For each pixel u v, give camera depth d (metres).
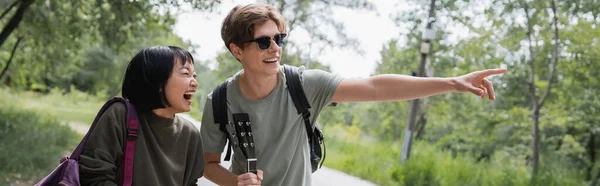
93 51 28.69
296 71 2.78
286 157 2.75
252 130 2.74
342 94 2.76
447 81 2.55
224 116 2.74
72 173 1.98
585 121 15.61
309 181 2.92
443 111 22.05
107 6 13.12
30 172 9.06
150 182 2.18
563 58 14.27
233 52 2.70
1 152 9.36
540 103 14.61
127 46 16.22
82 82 37.56
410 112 14.76
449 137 22.03
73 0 13.28
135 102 2.21
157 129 2.23
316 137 2.90
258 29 2.58
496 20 14.32
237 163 2.88
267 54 2.60
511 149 19.30
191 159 2.39
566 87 15.02
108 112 2.13
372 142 22.42
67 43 16.38
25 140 11.59
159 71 2.18
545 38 13.98
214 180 2.85
